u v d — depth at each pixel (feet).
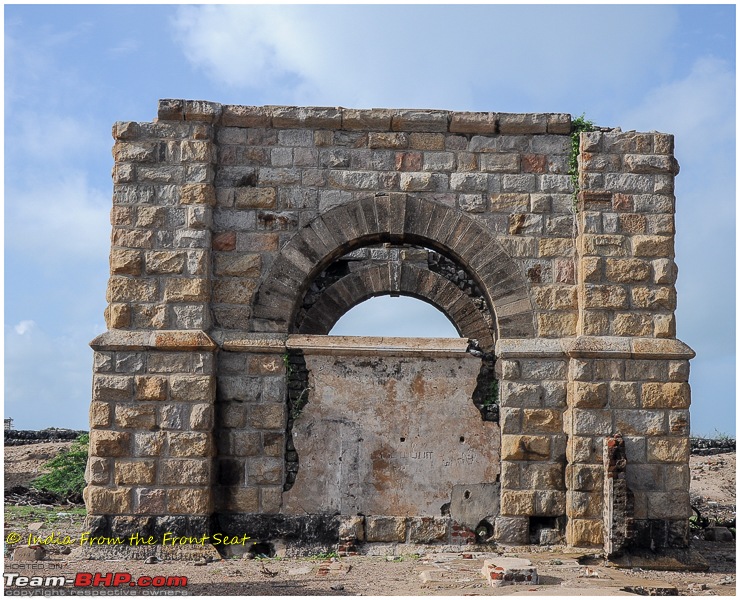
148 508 51.65
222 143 55.47
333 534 52.65
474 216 55.06
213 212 54.85
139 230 53.78
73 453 87.10
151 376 52.49
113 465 52.01
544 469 53.01
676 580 47.50
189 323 53.06
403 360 54.13
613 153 54.70
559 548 52.11
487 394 54.24
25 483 86.84
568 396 53.26
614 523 50.65
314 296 78.69
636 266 53.78
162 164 54.29
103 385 52.49
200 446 51.96
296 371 54.13
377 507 52.95
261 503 52.80
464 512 52.95
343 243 54.80
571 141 55.62
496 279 54.60
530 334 54.13
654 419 52.54
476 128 55.36
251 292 54.34
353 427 53.57
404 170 55.36
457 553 51.70
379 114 55.16
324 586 42.93
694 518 71.26
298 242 54.75
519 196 55.16
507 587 42.93
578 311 54.03
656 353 52.60
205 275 53.52
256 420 53.31
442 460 53.36
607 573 47.37
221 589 42.32
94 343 52.44
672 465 52.37
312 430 53.57
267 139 55.47
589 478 52.01
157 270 53.42
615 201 54.24
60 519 67.15
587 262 53.62
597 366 52.75
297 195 55.06
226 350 53.67
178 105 54.34
